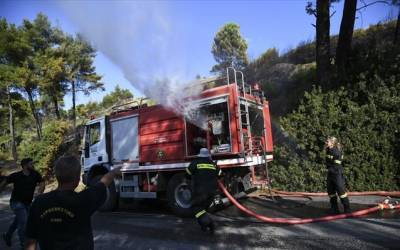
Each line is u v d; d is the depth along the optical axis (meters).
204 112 9.36
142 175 10.78
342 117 10.47
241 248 6.14
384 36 19.06
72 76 29.02
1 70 28.45
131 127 10.98
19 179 6.76
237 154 8.81
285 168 11.27
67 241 2.83
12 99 32.78
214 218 8.55
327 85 12.27
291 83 17.73
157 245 6.77
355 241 6.00
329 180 8.12
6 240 7.32
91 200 2.94
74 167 2.99
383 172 9.85
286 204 9.46
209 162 7.53
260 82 19.88
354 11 13.87
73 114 31.38
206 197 7.31
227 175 9.16
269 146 10.50
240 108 9.02
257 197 10.70
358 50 13.57
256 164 9.51
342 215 7.53
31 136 42.09
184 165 9.62
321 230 6.81
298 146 10.92
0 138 39.56
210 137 9.23
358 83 10.76
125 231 8.14
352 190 10.24
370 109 10.13
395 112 9.90
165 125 10.05
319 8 13.62
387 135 9.85
